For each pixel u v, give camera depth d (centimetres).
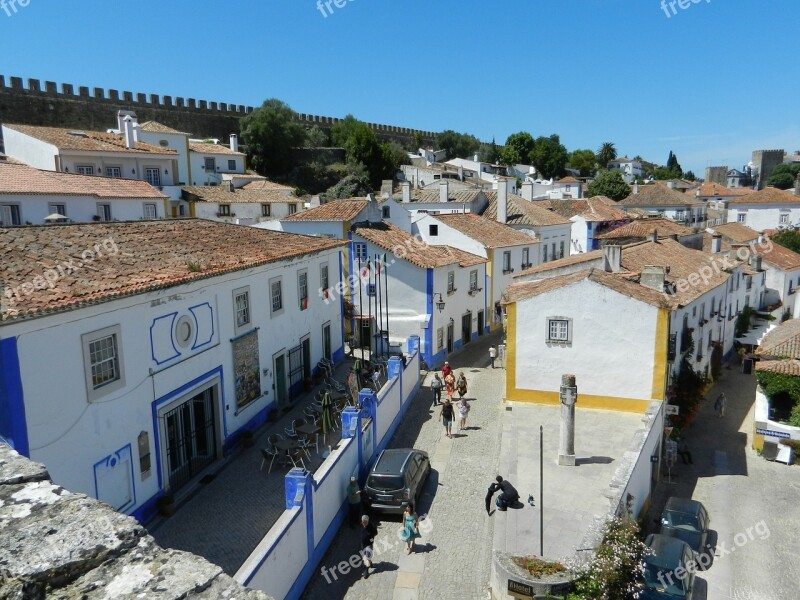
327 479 1542
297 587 1335
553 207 6238
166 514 1606
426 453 1944
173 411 1730
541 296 2314
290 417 2305
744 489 2148
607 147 14438
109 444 1442
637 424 2144
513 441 2048
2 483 369
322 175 7694
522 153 11594
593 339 2269
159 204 3978
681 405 2514
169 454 1688
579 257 3331
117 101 6581
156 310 1606
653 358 2189
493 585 1315
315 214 3522
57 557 309
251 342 2120
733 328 3956
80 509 349
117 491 1470
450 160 10281
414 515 1580
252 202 5356
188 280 1684
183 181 5878
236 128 7956
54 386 1280
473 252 3938
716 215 7831
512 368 2397
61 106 6053
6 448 420
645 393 2214
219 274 1844
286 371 2422
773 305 4900
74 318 1326
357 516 1642
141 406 1556
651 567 1444
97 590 296
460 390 2602
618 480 1573
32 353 1224
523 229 4716
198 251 1998
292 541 1311
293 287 2469
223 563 1390
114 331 1452
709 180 11438
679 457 2408
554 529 1514
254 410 2156
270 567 1194
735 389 3266
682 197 7288
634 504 1708
